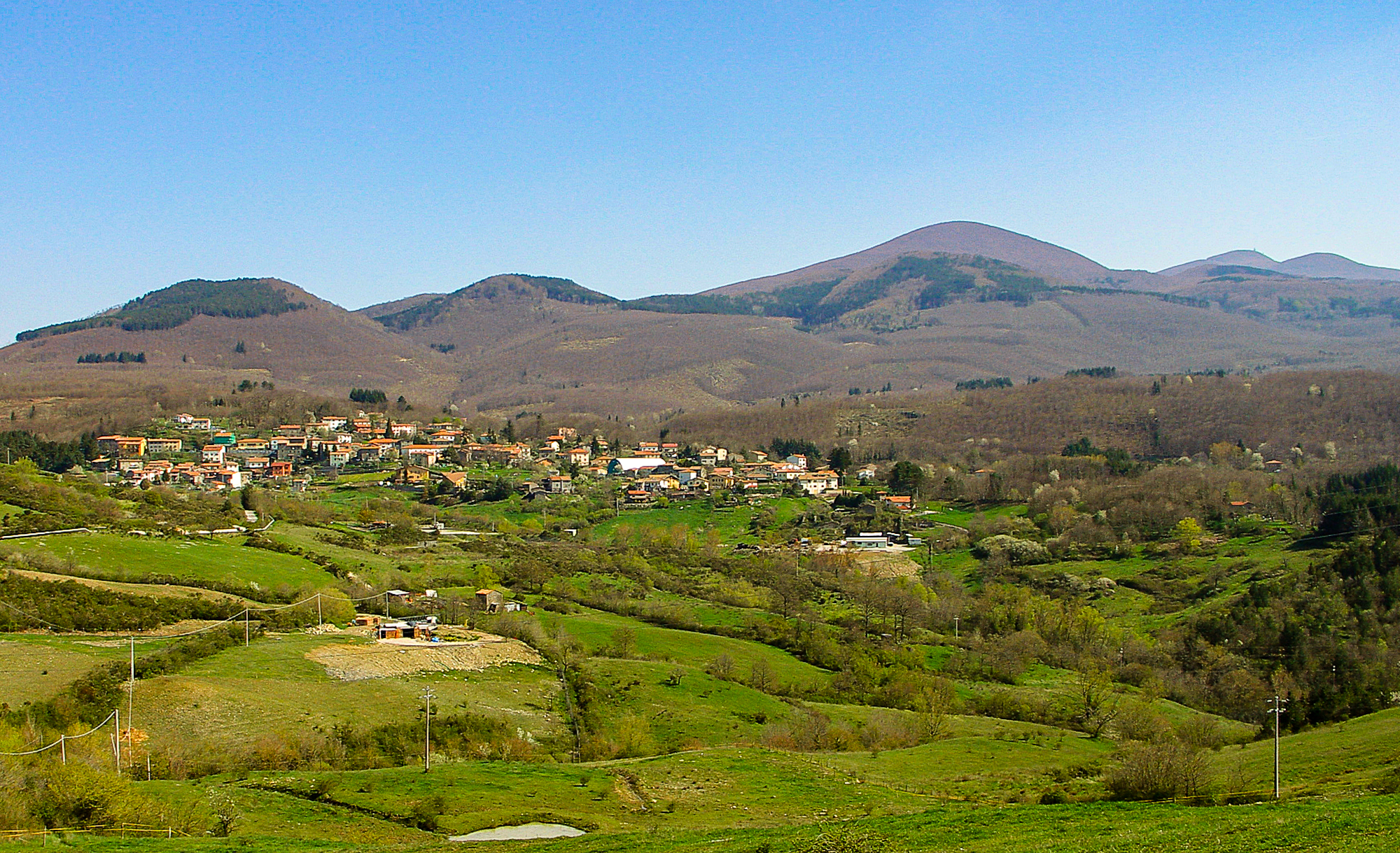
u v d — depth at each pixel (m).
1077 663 135.88
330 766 70.56
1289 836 42.03
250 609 108.81
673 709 98.38
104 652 87.12
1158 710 111.75
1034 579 179.75
